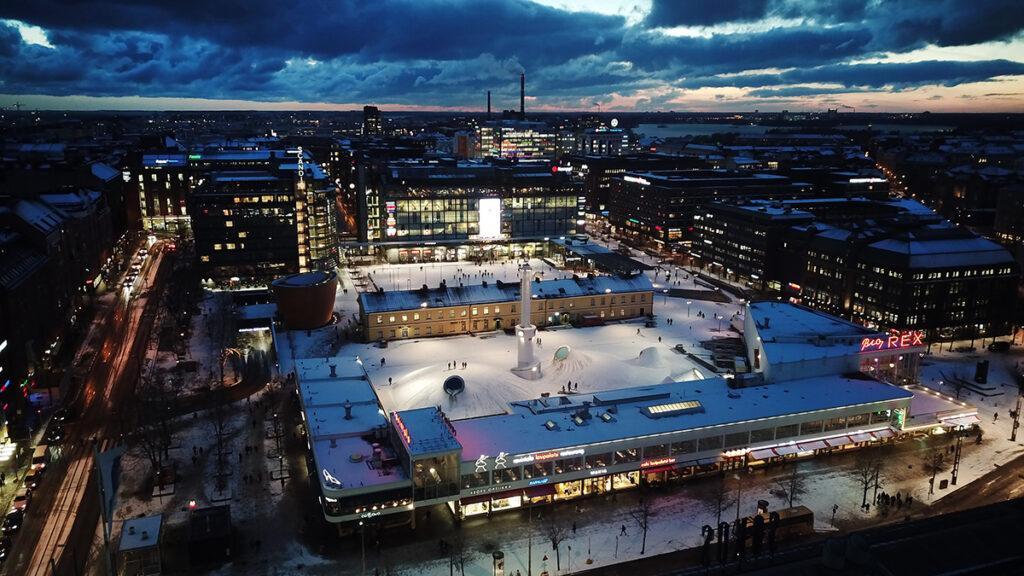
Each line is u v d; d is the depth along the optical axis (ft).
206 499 364.38
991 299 647.56
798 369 459.73
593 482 375.04
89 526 343.26
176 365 565.94
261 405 482.28
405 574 306.76
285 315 654.94
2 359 452.76
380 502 331.16
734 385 450.71
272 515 350.84
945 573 201.05
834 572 203.82
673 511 358.23
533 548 326.65
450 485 344.49
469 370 534.37
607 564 314.35
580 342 620.90
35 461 407.64
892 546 212.43
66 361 584.40
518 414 407.03
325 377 454.81
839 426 416.87
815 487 379.14
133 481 382.42
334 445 365.40
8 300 467.93
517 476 358.02
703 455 390.42
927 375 550.36
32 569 310.04
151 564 303.89
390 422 381.81
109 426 457.68
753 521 315.58
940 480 385.29
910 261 620.08
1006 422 462.19
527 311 538.47
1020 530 220.23
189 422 457.27
